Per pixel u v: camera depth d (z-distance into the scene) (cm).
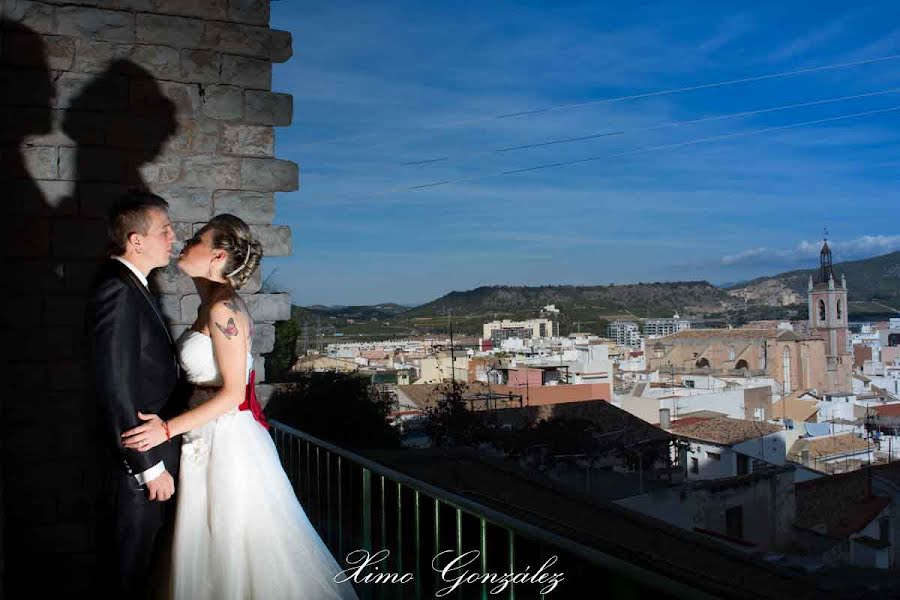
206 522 282
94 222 477
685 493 2819
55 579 456
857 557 3005
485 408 3741
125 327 269
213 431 288
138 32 494
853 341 15612
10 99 463
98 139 482
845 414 6600
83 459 464
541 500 1089
